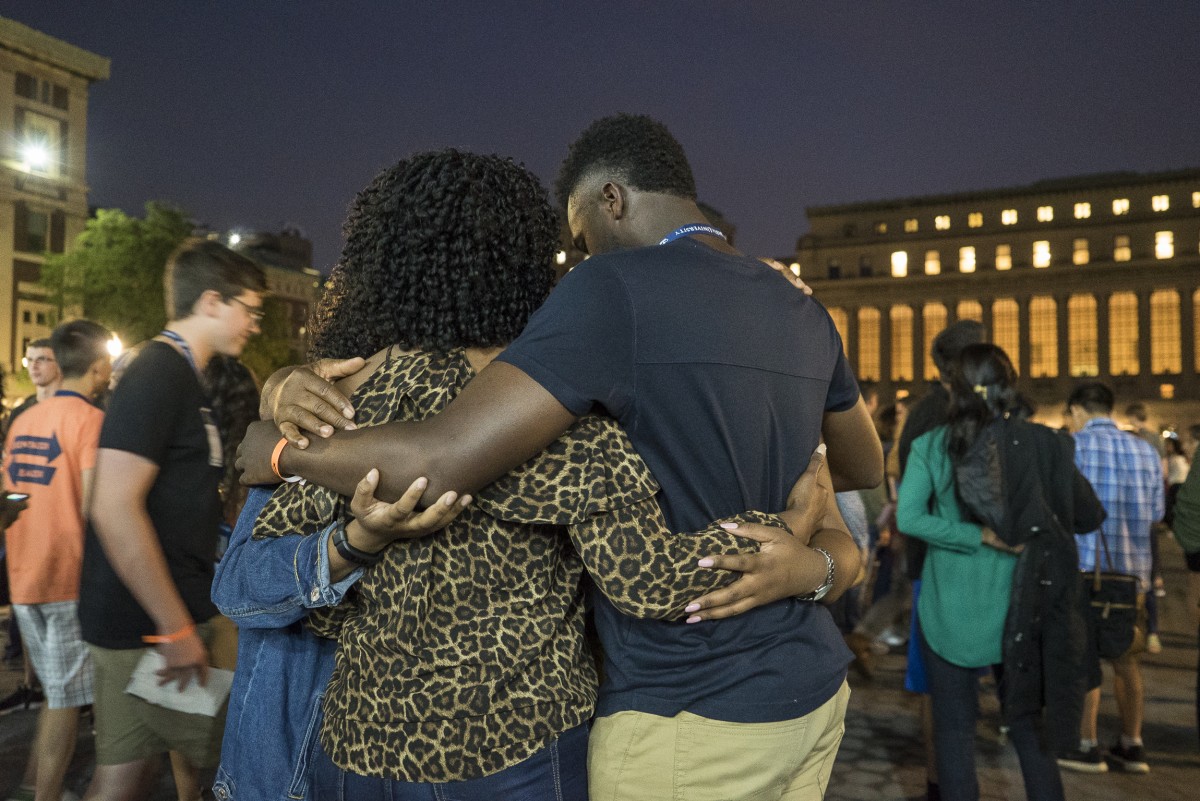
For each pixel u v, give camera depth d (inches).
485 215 55.2
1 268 1493.6
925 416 136.3
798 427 58.9
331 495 52.8
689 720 52.2
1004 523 104.5
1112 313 2470.5
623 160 63.4
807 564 55.0
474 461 47.4
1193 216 2395.4
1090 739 165.9
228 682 86.7
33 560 112.9
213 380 107.1
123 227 1344.7
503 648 49.5
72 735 112.7
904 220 2655.0
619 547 49.8
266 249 2554.1
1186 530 140.6
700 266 55.3
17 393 1350.9
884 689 222.4
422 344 55.2
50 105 1579.7
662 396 52.1
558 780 50.9
